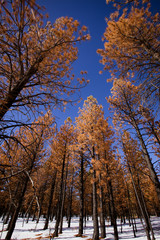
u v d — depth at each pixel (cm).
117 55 430
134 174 889
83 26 310
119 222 1738
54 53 295
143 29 384
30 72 272
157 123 550
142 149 556
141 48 407
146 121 582
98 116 912
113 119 735
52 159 1020
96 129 760
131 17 383
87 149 880
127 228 1178
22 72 266
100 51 453
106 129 770
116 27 389
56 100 300
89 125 870
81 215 957
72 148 950
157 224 1085
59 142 959
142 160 788
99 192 750
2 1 131
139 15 377
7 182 155
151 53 372
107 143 712
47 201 1670
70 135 1062
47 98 317
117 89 709
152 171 488
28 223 1529
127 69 414
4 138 204
